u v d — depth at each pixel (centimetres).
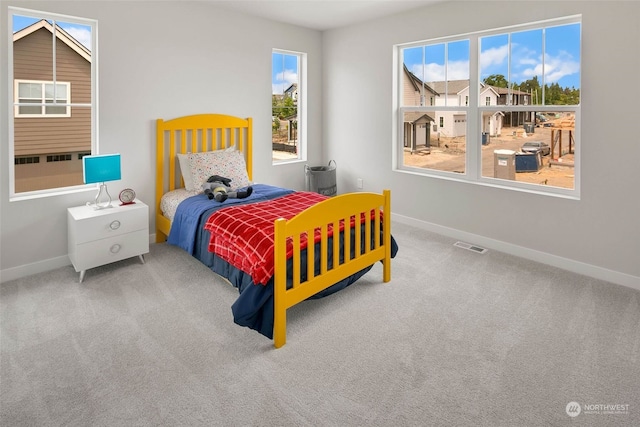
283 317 241
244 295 240
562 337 249
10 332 254
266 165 513
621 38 306
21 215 336
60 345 241
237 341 247
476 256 388
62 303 293
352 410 189
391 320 270
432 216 464
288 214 322
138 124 397
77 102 368
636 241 315
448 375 214
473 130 423
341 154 556
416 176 473
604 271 334
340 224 293
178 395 199
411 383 208
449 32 417
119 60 377
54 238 355
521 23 362
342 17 479
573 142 358
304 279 264
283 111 539
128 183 398
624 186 317
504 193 394
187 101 430
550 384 206
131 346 241
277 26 501
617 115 314
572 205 348
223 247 293
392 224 494
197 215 340
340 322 268
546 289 316
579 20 338
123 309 285
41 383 207
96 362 225
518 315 276
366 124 518
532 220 377
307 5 433
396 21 466
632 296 303
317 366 222
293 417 185
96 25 361
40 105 339
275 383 208
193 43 427
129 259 379
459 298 302
